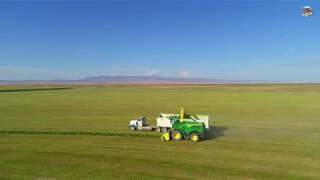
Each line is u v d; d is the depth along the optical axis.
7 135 29.52
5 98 78.69
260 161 20.41
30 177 17.31
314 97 77.94
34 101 69.25
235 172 18.23
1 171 18.36
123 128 33.47
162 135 27.56
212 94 94.38
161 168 18.92
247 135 29.16
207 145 24.89
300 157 21.39
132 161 20.41
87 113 47.34
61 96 86.94
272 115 43.88
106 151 23.05
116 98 78.88
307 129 32.50
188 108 53.91
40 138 28.00
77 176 17.47
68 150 23.39
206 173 18.05
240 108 53.09
